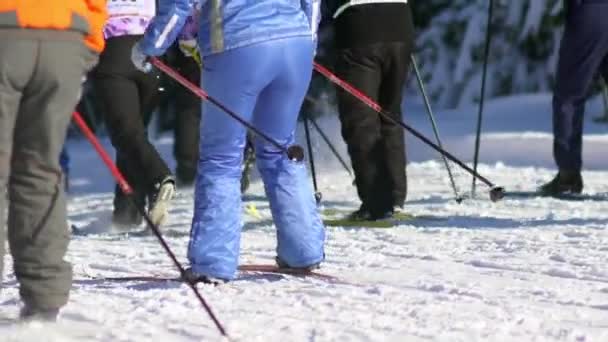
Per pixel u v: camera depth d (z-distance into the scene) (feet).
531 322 38.24
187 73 74.08
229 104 45.68
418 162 107.14
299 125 121.60
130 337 36.17
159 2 44.55
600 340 35.68
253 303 42.11
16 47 35.22
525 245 56.39
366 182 67.36
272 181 48.34
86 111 143.13
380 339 35.83
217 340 35.73
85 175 119.75
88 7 37.01
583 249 54.54
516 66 148.56
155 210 64.44
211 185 46.21
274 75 45.96
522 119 133.49
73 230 69.77
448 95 150.00
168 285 46.60
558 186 79.36
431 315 39.65
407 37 66.28
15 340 35.35
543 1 147.23
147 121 68.74
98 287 46.26
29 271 36.83
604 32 76.95
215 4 45.16
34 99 36.11
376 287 44.91
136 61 45.47
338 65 66.18
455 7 153.07
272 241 61.21
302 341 35.55
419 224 66.49
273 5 45.73
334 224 67.26
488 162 106.22
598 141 113.60
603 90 98.99
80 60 36.70
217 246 46.06
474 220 67.67
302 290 44.73
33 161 36.37
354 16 65.16
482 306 41.27
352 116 66.23
